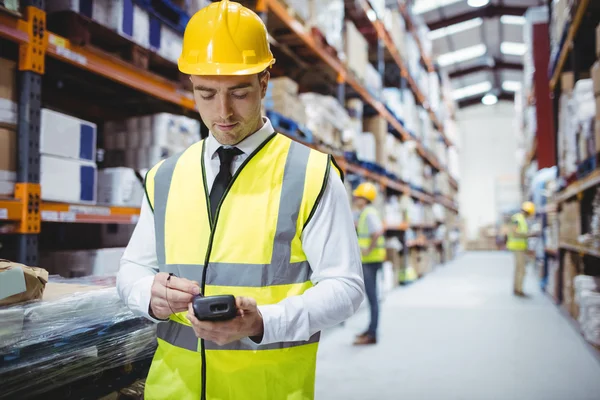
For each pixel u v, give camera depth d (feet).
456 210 57.67
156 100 9.75
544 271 26.32
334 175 3.61
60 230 9.65
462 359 12.44
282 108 12.60
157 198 3.82
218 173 3.65
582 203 14.29
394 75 27.53
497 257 54.95
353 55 18.44
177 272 3.56
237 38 3.47
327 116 15.42
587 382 10.55
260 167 3.55
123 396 4.70
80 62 6.43
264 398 3.40
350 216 3.64
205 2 9.12
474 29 50.75
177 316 3.62
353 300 3.37
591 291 13.17
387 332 15.65
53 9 6.31
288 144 3.74
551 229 22.44
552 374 11.14
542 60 26.78
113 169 7.60
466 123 71.15
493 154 69.62
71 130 6.41
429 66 36.24
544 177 26.86
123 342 4.45
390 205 24.91
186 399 3.48
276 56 16.19
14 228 5.60
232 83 3.27
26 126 5.69
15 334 3.50
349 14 20.12
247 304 2.98
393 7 24.84
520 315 18.52
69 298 4.12
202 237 3.52
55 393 3.99
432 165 39.68
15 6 5.47
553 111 17.88
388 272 24.73
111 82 8.78
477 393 9.91
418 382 10.61
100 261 7.38
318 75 18.33
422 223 33.53
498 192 67.05
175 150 8.55
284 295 3.42
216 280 3.39
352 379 10.84
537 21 27.04
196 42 3.53
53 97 8.99
